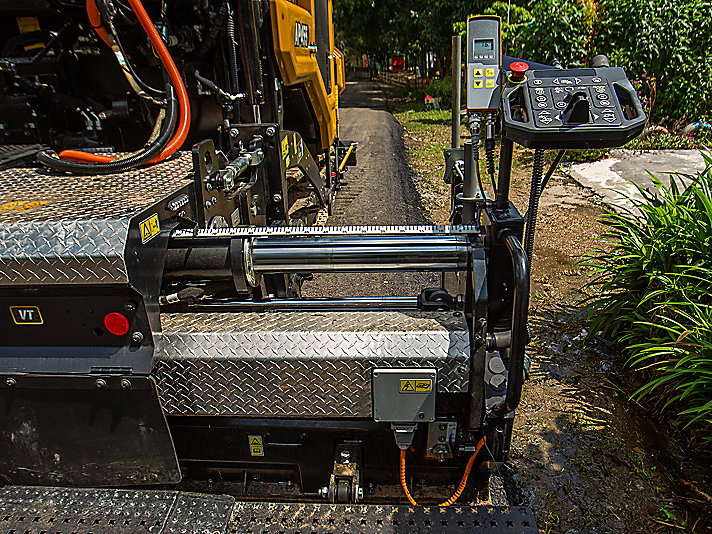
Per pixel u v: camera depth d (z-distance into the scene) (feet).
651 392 10.58
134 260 5.95
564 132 6.14
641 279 11.76
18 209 6.58
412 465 7.20
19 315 6.28
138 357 6.24
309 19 14.80
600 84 6.48
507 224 6.61
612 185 24.07
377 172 28.19
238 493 7.45
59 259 5.75
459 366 6.34
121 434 6.59
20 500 6.40
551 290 14.99
